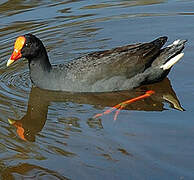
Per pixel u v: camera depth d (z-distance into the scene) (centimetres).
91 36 1466
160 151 841
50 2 1712
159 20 1541
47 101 1098
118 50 1148
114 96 1114
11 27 1527
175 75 1192
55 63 1298
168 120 962
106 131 927
